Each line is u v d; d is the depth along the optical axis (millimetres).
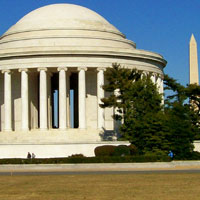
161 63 110562
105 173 62844
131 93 84688
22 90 98625
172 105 92375
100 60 99000
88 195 42406
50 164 71562
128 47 109750
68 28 104875
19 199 40656
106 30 107812
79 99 98000
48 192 44500
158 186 47812
